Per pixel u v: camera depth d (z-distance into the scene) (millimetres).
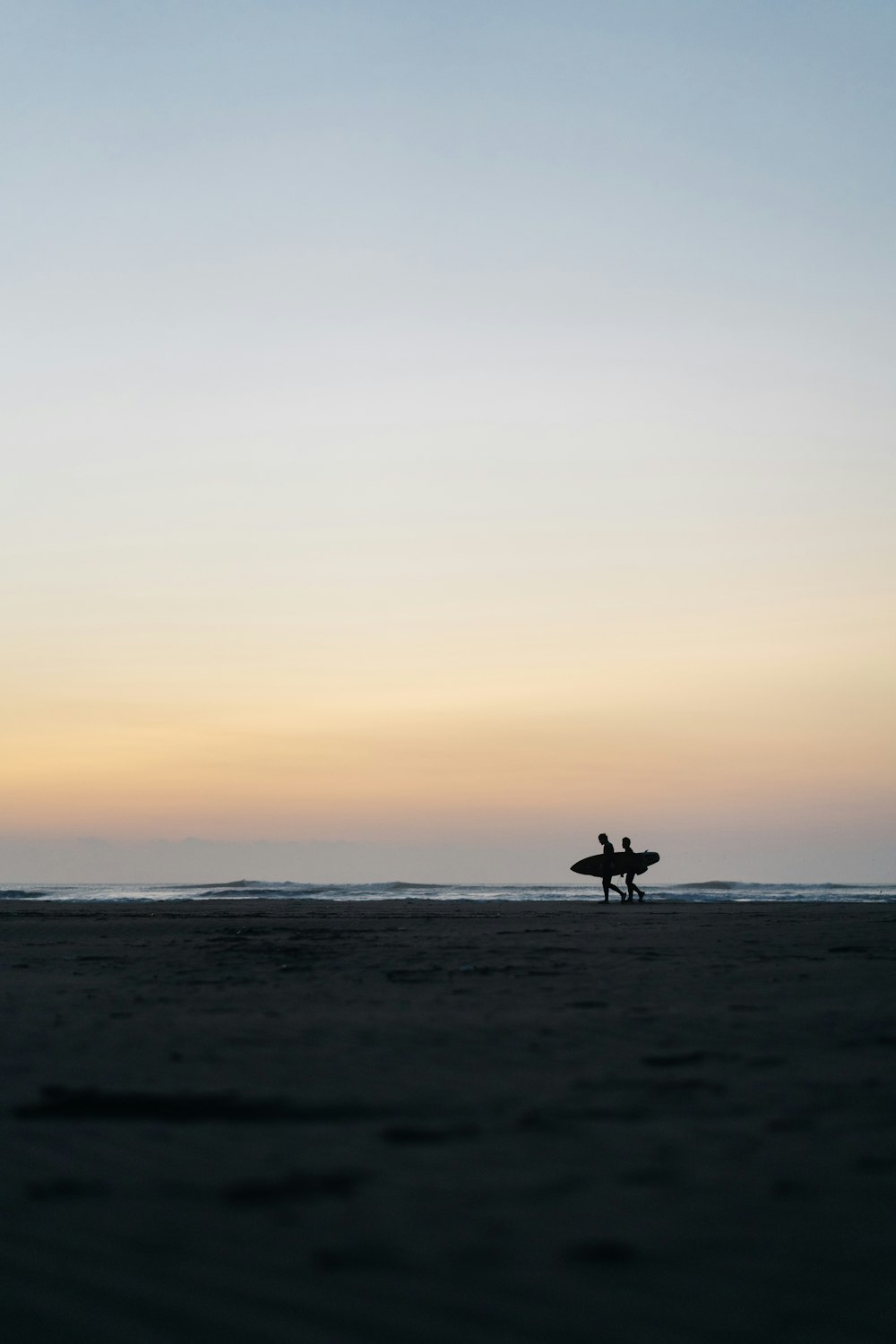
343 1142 4641
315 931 18562
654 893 47625
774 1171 4137
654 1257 3312
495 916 23734
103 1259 3350
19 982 10820
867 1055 6398
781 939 15133
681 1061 6285
